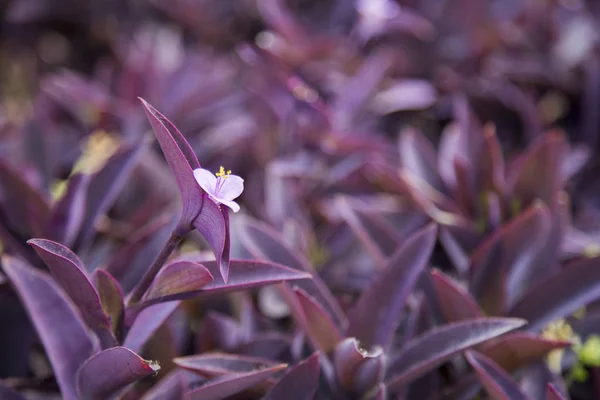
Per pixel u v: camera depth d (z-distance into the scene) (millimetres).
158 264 612
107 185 796
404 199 936
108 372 632
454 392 731
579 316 814
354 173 945
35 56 1676
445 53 1311
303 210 943
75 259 615
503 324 685
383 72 1123
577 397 803
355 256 858
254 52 1142
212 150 1022
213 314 757
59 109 1166
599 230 925
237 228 764
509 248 795
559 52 1259
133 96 1153
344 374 684
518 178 851
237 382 653
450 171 947
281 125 1005
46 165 929
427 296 786
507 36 1287
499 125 1194
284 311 809
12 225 789
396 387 689
